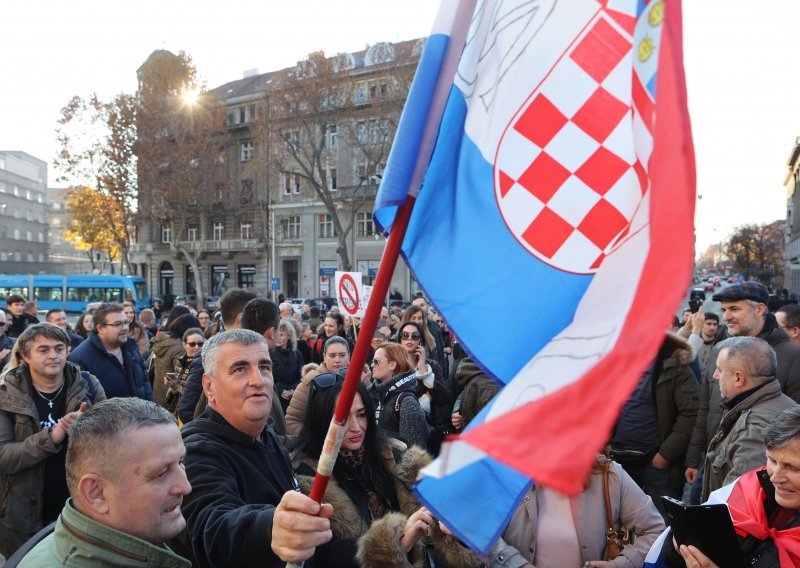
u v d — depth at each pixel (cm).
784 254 6456
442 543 254
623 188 153
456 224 176
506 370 158
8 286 3369
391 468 300
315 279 4244
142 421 173
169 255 4934
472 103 179
